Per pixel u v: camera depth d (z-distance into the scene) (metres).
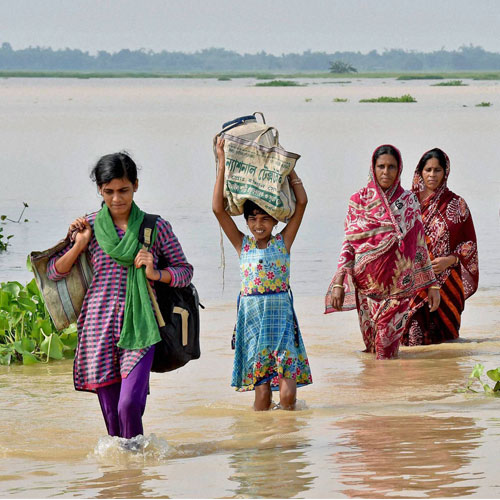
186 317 20.03
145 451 19.47
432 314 31.80
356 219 29.97
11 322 30.70
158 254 20.08
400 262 29.33
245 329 23.42
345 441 20.06
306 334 32.94
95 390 20.12
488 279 41.94
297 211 23.39
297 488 16.64
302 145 110.62
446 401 24.02
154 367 20.23
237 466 18.38
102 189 19.59
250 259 23.34
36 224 56.25
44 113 193.50
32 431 21.94
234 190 23.05
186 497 16.45
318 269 43.62
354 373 27.62
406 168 78.88
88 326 19.72
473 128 137.12
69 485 17.44
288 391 23.34
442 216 32.22
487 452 18.55
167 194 70.06
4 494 16.94
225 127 23.38
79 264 20.16
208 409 23.77
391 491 16.19
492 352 30.23
